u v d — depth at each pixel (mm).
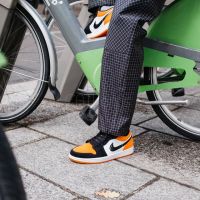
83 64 2209
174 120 2324
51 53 2365
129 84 1916
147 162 2068
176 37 2080
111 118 1976
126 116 1979
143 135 2424
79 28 2209
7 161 777
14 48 2559
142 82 2230
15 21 2479
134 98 1965
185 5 2045
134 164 2043
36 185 1820
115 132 1991
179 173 1968
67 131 2445
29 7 2355
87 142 2078
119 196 1753
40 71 2432
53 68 2383
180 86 2189
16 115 2488
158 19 2088
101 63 1967
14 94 2830
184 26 2059
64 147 2219
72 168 1987
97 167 2004
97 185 1838
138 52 1892
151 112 2850
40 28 2354
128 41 1850
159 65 2135
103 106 1977
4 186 745
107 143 2045
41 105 2926
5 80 2664
